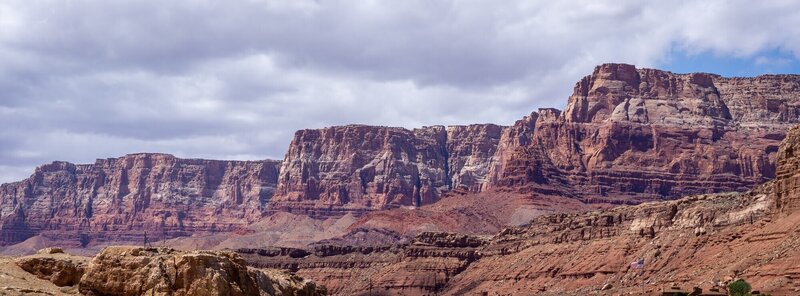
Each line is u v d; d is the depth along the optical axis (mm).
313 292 123688
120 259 93688
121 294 92438
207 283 92188
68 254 100312
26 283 92062
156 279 91938
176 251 96375
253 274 106875
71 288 94062
